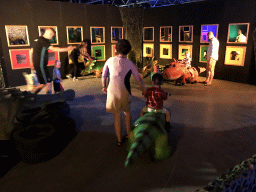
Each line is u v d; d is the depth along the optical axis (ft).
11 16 22.53
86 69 28.63
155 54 32.42
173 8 28.63
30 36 24.11
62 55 26.84
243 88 22.18
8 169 9.33
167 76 23.02
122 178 8.73
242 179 8.68
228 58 25.20
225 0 23.81
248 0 22.15
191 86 23.21
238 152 10.46
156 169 9.27
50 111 12.60
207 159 9.91
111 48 30.94
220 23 24.86
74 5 26.35
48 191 8.05
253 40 22.49
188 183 8.35
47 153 9.82
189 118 14.69
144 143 8.61
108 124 13.91
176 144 11.27
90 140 11.84
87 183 8.48
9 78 23.59
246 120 14.25
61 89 17.01
